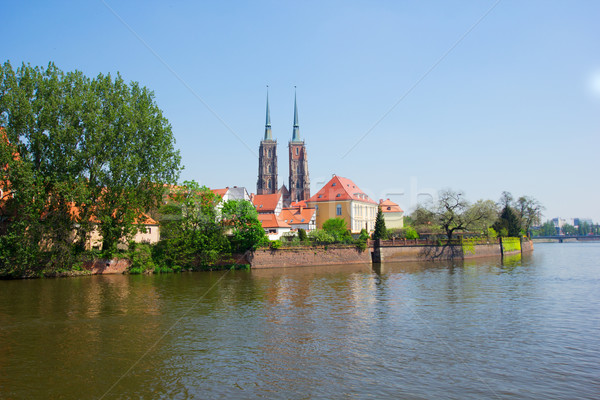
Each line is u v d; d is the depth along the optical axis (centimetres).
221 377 2364
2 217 6531
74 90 6600
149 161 6981
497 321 3581
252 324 3538
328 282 6084
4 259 6159
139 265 7212
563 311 3925
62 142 6225
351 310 4075
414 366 2516
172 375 2397
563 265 8719
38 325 3497
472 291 5144
